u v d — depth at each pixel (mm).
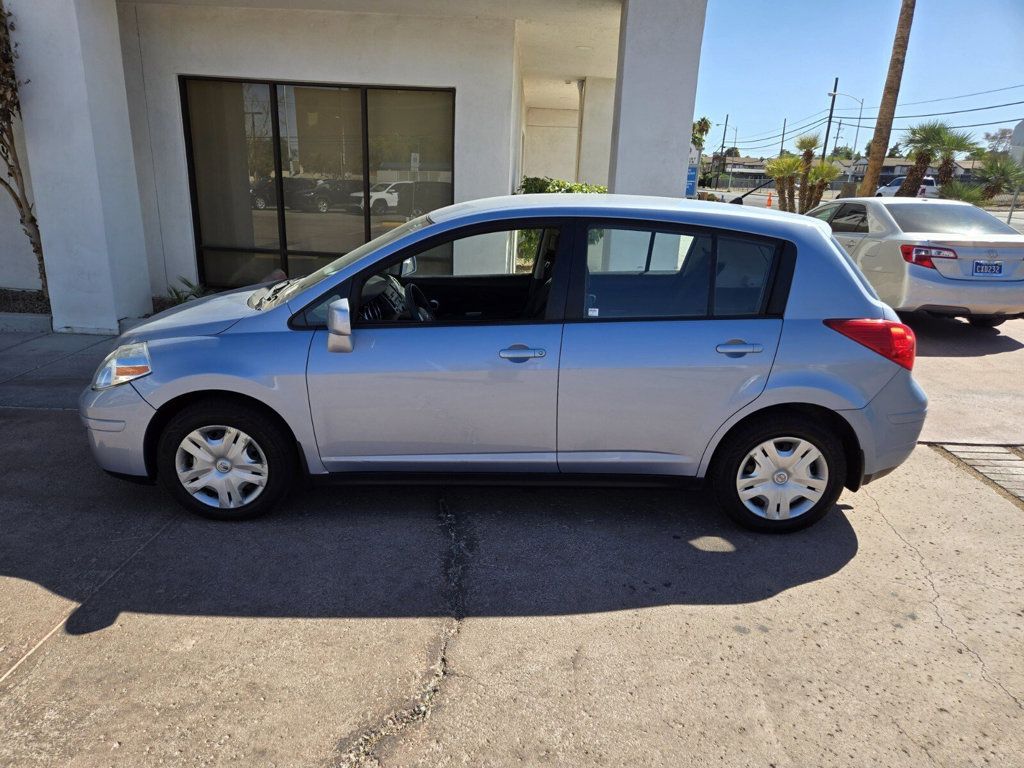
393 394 3594
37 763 2291
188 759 2324
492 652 2875
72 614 3029
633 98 7234
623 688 2695
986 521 4055
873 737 2492
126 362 3670
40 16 6703
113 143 7324
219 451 3725
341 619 3049
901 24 17641
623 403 3594
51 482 4246
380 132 8922
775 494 3748
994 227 8227
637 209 3656
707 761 2375
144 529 3736
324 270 4129
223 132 8859
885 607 3240
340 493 4199
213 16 8320
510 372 3555
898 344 3609
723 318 3594
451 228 3670
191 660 2777
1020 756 2426
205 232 9227
